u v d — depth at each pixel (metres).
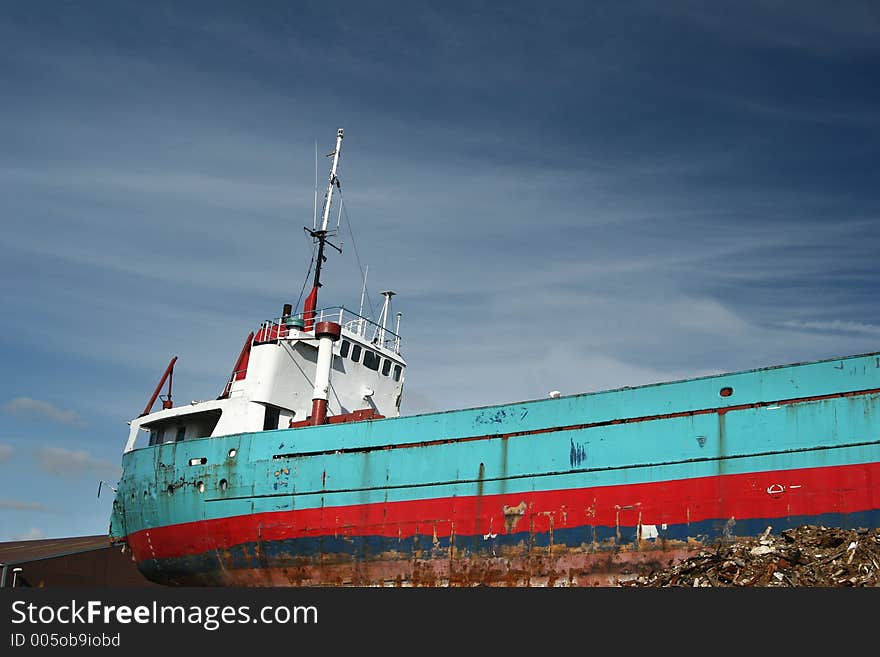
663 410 28.41
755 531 25.89
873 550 23.19
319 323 38.91
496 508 30.33
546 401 30.69
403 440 32.91
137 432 44.53
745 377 27.36
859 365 25.70
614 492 28.41
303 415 39.66
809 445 25.77
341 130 45.78
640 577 27.39
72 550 42.78
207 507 36.66
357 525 32.81
